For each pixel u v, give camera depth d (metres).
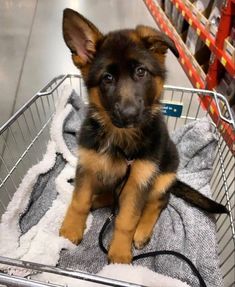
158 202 0.43
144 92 0.35
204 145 0.52
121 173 0.40
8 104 0.78
